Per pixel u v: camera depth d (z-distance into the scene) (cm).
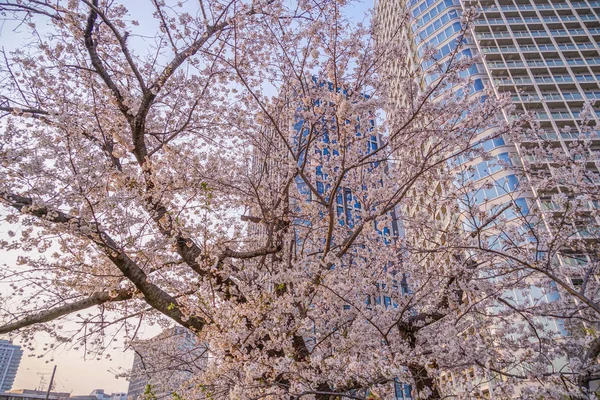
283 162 885
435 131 641
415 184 829
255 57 838
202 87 891
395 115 671
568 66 3956
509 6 4459
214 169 804
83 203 636
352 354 561
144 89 763
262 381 492
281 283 594
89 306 637
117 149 731
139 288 604
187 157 797
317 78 811
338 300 687
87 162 641
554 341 632
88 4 681
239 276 709
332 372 480
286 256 842
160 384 931
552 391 443
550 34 4247
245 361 518
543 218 705
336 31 682
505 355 606
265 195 941
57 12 715
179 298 608
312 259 701
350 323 706
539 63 3984
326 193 906
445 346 596
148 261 635
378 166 872
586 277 591
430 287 750
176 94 905
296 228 948
